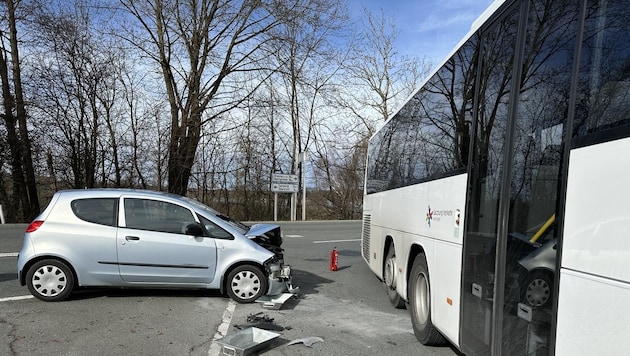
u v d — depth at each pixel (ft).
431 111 18.39
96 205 22.95
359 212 115.55
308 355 16.63
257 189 98.58
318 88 104.94
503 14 12.73
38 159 74.28
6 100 70.59
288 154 106.63
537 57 10.61
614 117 7.75
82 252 22.12
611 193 7.56
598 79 8.34
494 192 12.04
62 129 73.87
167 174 78.18
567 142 8.94
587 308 7.92
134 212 23.07
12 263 32.01
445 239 15.37
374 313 23.09
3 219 64.49
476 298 12.62
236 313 21.58
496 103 12.62
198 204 25.25
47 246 21.93
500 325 11.10
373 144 32.60
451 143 15.76
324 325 20.52
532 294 9.71
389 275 24.53
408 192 20.97
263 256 23.53
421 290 18.39
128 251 22.43
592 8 8.77
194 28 72.79
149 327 19.03
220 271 23.20
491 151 12.51
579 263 8.20
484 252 12.30
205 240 23.17
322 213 113.50
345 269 36.78
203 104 75.77
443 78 17.40
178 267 22.82
